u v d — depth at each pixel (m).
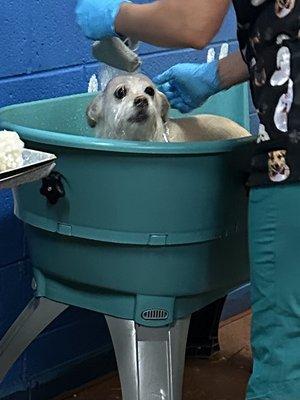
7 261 1.67
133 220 1.28
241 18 1.14
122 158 1.22
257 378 1.17
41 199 1.35
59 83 1.67
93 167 1.25
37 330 1.51
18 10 1.55
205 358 1.98
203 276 1.36
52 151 1.27
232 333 2.10
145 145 1.20
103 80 1.76
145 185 1.24
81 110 1.64
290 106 1.08
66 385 1.83
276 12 1.08
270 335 1.15
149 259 1.31
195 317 1.94
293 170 1.07
